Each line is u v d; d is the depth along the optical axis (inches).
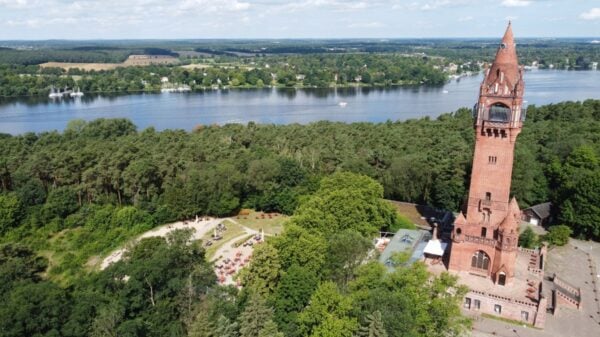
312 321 2679.6
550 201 5339.6
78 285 3531.0
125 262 3134.8
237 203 5531.5
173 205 5305.1
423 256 3860.7
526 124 7751.0
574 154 5378.9
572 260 4200.3
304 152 6673.2
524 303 3166.8
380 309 2498.8
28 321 2345.0
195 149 6348.4
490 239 3415.4
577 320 3245.6
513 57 3169.3
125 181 5383.9
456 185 5236.2
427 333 2546.8
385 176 5669.3
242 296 2982.3
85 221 5093.5
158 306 2736.2
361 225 4141.2
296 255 3326.8
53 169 5452.8
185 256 3031.5
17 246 4106.8
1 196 5036.9
